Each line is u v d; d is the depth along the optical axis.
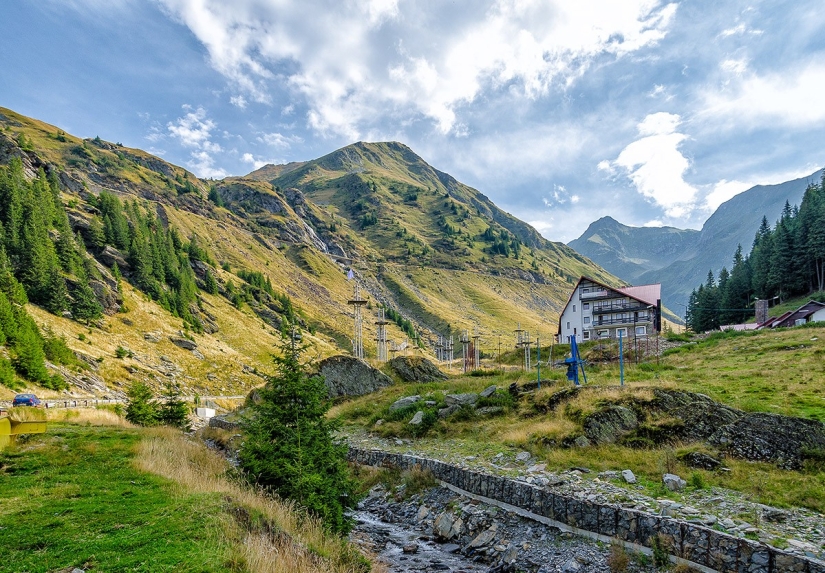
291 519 12.19
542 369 45.78
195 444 25.55
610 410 22.73
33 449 18.02
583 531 15.27
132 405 36.78
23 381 51.81
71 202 130.62
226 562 8.32
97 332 88.06
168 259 140.25
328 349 143.00
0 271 76.44
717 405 21.27
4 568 7.77
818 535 12.32
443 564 15.89
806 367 30.17
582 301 83.38
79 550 8.52
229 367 105.94
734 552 11.91
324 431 15.43
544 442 22.62
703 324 102.38
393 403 37.88
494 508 18.62
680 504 14.71
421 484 22.80
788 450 17.73
